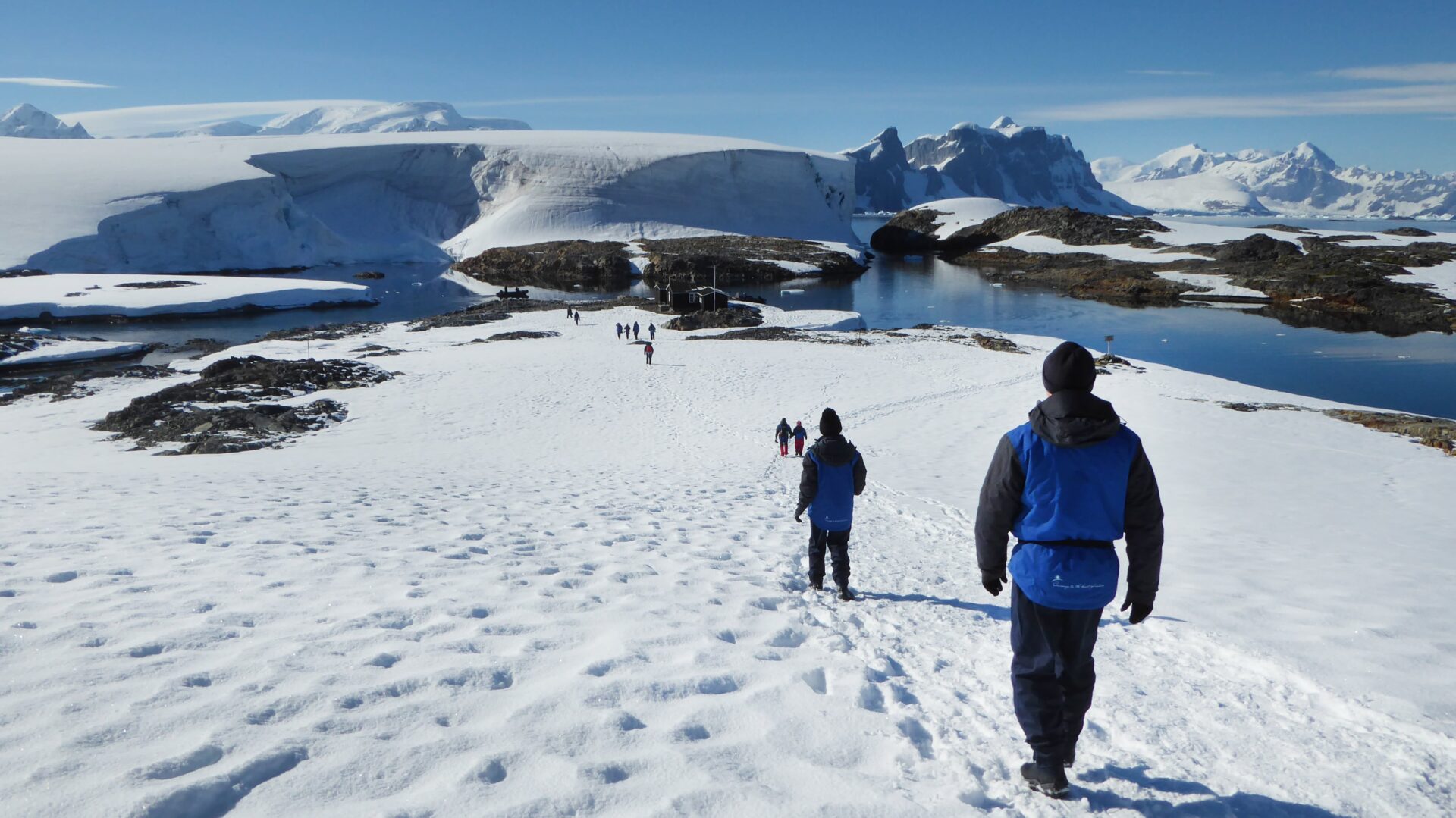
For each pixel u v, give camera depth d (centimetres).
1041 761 258
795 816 224
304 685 287
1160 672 393
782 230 14638
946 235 14738
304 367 3369
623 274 10300
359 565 519
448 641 361
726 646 394
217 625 361
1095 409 254
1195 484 1446
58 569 461
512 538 690
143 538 588
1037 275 10169
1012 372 3581
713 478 1420
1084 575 250
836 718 307
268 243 11138
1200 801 254
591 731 269
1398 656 400
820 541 585
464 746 250
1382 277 8012
